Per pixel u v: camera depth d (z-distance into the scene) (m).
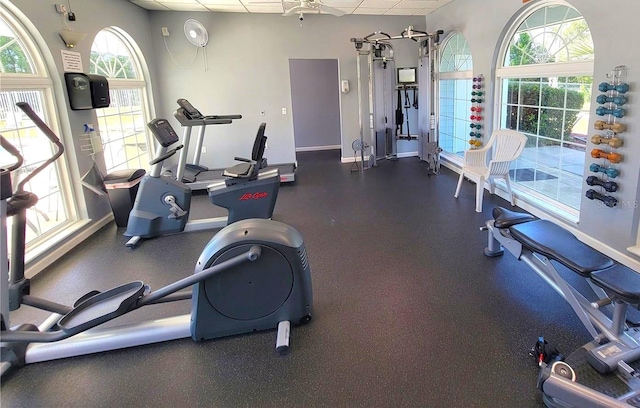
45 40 3.78
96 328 2.51
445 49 6.95
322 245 3.86
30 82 3.66
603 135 3.36
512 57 4.97
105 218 4.72
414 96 7.77
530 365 2.12
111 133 5.39
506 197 5.12
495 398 1.91
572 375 1.78
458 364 2.15
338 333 2.46
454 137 6.97
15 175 3.50
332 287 3.03
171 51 6.69
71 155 4.18
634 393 1.74
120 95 5.71
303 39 7.09
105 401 1.98
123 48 5.91
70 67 4.16
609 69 3.22
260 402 1.94
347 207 5.06
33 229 3.68
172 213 4.12
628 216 3.20
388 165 7.50
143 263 3.61
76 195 4.28
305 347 2.34
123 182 4.47
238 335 2.48
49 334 2.12
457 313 2.63
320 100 9.30
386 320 2.58
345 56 7.35
